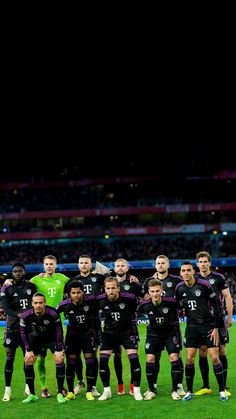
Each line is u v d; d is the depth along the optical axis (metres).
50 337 11.09
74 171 80.69
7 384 11.27
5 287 11.82
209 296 10.44
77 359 11.67
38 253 68.00
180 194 73.88
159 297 10.58
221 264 44.97
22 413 9.82
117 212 71.44
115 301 10.85
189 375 10.50
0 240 70.06
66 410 9.94
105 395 10.82
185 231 67.69
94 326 11.47
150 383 10.84
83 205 73.44
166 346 10.84
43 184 76.81
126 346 10.85
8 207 74.56
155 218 73.44
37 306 10.59
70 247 69.00
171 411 9.57
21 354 19.14
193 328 10.54
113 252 66.88
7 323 11.65
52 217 72.56
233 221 69.31
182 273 10.57
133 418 9.20
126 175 75.44
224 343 11.09
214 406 9.82
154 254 64.69
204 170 73.06
